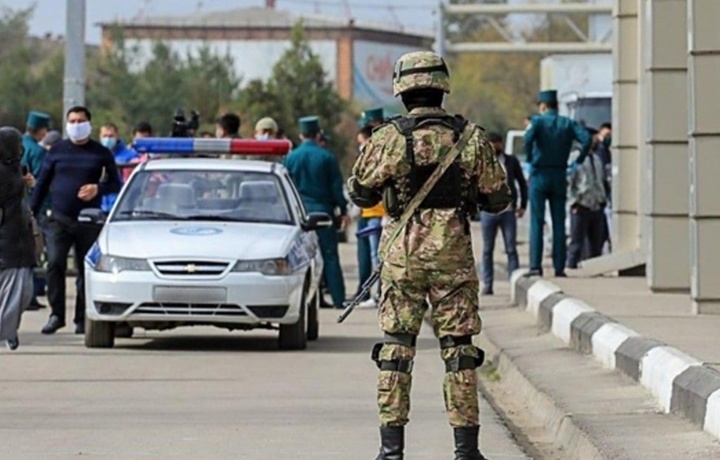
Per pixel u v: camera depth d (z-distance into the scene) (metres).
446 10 130.00
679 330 36.16
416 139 22.91
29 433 27.53
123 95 155.88
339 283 52.75
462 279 22.94
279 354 39.34
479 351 23.22
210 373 35.44
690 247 43.75
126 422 28.70
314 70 137.62
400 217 22.98
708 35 39.75
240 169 42.47
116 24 164.88
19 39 181.62
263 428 28.11
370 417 29.39
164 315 38.44
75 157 42.78
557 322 39.81
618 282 51.72
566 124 52.38
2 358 37.78
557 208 53.12
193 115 55.75
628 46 57.62
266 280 38.59
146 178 42.16
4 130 37.66
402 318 23.09
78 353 38.91
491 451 26.27
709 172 40.00
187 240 39.03
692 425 25.83
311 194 51.59
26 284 38.41
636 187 57.56
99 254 39.06
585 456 24.98
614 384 31.25
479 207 23.61
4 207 37.94
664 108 47.97
